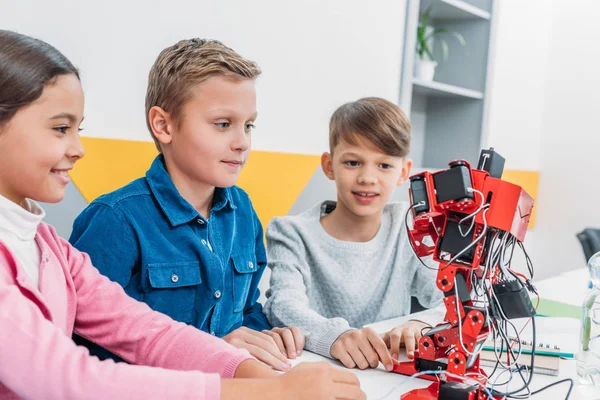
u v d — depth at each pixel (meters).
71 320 0.73
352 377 0.63
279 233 1.30
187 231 0.97
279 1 1.92
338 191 1.28
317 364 0.62
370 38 2.28
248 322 1.10
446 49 2.92
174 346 0.71
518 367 0.78
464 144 2.89
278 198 1.97
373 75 2.32
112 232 0.90
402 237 1.35
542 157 3.36
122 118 1.53
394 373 0.81
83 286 0.76
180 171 0.97
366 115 1.21
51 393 0.52
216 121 0.90
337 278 1.28
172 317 0.95
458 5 2.62
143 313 0.75
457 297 0.70
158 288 0.92
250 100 0.92
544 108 3.34
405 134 1.23
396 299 1.32
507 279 0.72
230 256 1.05
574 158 3.25
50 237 0.74
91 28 1.44
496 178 0.69
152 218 0.94
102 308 0.75
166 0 1.60
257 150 1.89
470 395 0.67
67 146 0.62
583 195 3.22
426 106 2.98
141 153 1.57
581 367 0.82
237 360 0.67
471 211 0.68
